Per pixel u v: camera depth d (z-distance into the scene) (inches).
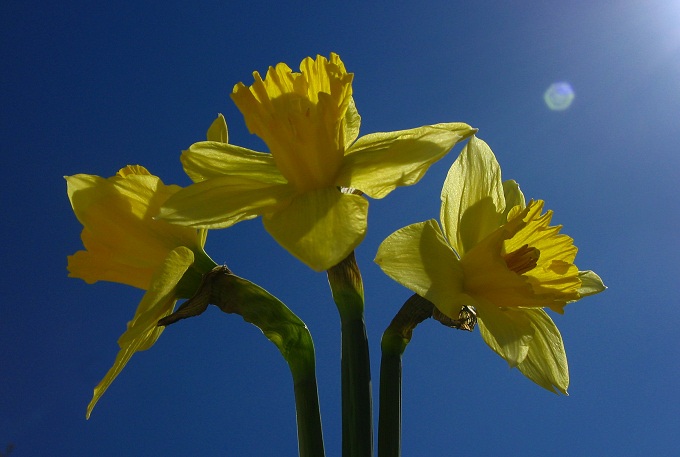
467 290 13.8
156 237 14.1
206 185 13.9
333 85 13.8
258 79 14.1
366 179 13.6
